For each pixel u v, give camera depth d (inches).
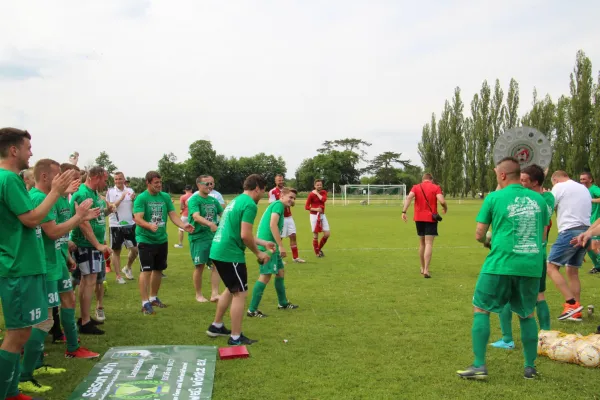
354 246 605.0
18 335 153.8
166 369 186.2
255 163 4023.1
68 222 171.6
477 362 180.9
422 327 248.4
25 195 153.2
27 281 154.8
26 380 172.1
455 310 284.0
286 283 368.8
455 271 418.6
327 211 1541.6
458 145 2495.1
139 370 185.0
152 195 285.7
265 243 238.7
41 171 190.9
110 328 249.6
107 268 434.0
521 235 177.5
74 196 253.8
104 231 266.4
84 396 162.2
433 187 390.9
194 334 238.7
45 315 162.1
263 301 311.4
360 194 2556.6
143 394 163.6
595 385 175.8
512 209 178.9
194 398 160.9
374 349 214.2
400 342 223.9
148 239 282.2
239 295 221.6
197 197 313.3
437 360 200.4
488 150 2356.1
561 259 264.2
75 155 297.1
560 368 193.9
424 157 2810.0
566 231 261.0
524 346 183.5
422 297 319.0
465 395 165.8
